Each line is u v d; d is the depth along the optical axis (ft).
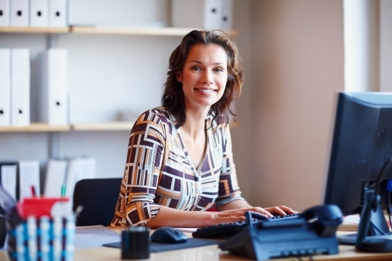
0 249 5.74
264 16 11.78
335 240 5.35
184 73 7.48
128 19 11.59
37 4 10.29
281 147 11.37
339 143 5.34
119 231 6.64
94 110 11.48
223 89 7.59
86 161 10.78
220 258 5.16
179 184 7.34
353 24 9.93
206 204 7.68
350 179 5.49
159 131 7.18
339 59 9.95
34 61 11.11
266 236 5.12
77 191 8.16
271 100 11.64
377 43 10.10
